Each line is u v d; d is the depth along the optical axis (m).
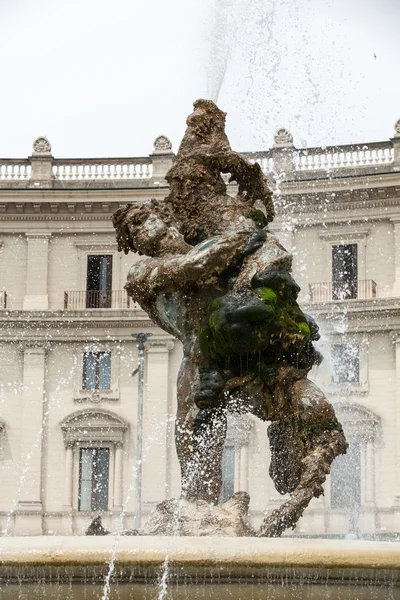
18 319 56.47
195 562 6.05
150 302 8.98
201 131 9.37
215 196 9.23
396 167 53.88
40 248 57.47
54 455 54.97
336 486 48.47
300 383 8.45
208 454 8.64
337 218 54.09
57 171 58.59
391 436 51.47
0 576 6.16
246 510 8.30
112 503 54.00
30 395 55.78
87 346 56.09
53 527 54.00
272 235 8.84
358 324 53.03
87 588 6.16
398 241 53.72
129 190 56.97
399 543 6.55
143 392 55.12
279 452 8.66
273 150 53.72
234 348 8.37
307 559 6.01
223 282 8.59
